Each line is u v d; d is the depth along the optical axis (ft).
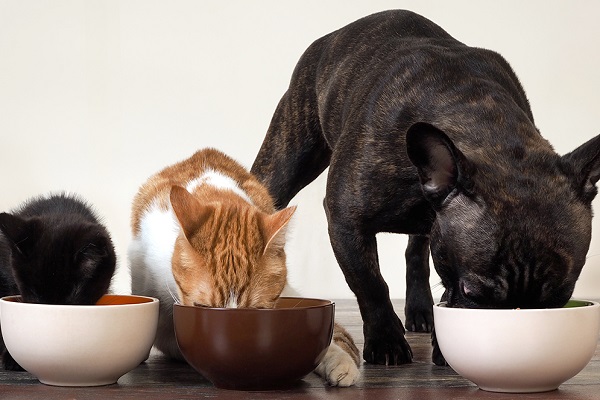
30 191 16.46
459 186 6.39
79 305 6.48
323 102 9.64
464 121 7.20
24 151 16.47
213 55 16.29
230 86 16.30
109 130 16.47
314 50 10.42
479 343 6.00
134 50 16.35
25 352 6.12
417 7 16.16
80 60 16.39
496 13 16.20
